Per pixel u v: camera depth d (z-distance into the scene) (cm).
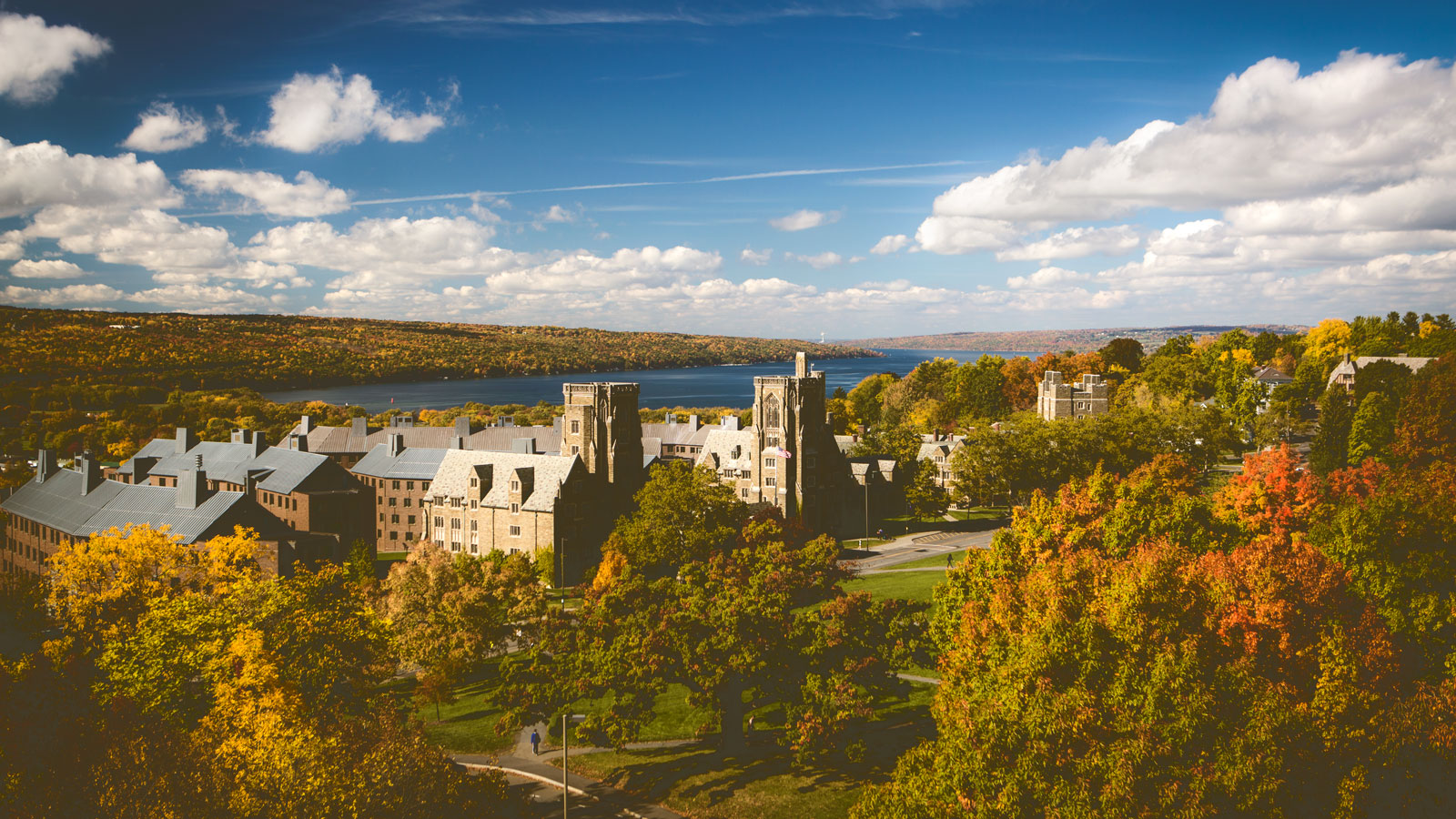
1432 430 10125
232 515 11975
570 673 6688
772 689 6756
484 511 15050
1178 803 3909
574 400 15338
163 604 6906
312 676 6425
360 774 4650
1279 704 4019
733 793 6419
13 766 4709
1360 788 3862
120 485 13725
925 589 11150
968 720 4547
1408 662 5194
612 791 6750
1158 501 7438
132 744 4731
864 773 6569
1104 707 4309
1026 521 6831
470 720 8188
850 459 17875
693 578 7256
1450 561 5756
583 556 14588
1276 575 4856
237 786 4456
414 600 8819
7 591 10719
